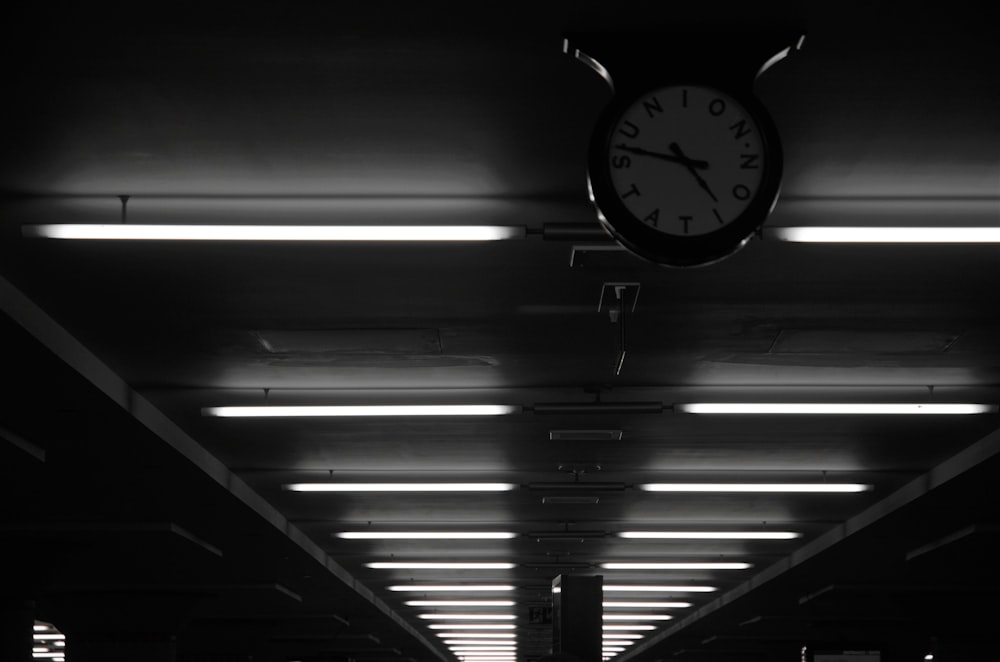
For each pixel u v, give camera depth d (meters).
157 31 9.57
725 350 18.23
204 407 21.47
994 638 42.97
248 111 10.85
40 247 13.98
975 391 20.06
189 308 16.31
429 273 15.06
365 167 11.99
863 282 15.20
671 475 27.44
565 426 22.91
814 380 19.77
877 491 28.41
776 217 13.24
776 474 27.03
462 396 21.06
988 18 9.24
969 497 26.55
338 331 17.31
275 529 31.95
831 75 10.16
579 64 10.02
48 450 22.42
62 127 11.16
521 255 14.41
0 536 30.66
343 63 10.04
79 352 17.67
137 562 36.66
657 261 7.92
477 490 29.14
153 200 12.82
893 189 12.47
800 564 37.47
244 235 12.93
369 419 22.30
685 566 41.34
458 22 9.38
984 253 14.15
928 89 10.38
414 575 44.56
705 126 8.06
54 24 9.45
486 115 10.92
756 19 9.18
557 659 12.91
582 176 12.20
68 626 41.50
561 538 36.09
